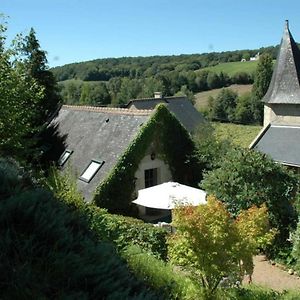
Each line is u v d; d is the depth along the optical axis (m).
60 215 3.31
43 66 25.56
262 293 8.43
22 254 2.72
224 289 8.29
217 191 14.14
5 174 3.97
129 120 18.22
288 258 12.60
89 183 16.16
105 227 6.35
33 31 24.86
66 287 2.66
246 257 7.92
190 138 18.30
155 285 5.26
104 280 2.91
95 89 64.12
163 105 17.23
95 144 18.36
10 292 2.43
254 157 13.88
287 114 25.75
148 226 10.84
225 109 59.41
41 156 20.89
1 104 16.02
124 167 16.06
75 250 3.08
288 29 26.06
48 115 25.25
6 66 16.97
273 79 26.62
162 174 17.58
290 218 13.63
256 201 13.52
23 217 3.11
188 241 7.67
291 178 14.00
